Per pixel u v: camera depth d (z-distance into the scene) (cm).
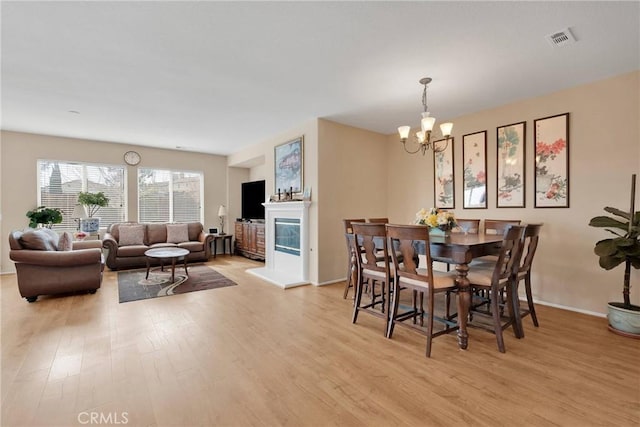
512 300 253
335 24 214
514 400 169
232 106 387
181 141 590
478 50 248
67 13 201
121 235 557
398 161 513
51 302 346
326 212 445
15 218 503
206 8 196
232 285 429
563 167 327
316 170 437
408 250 242
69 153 550
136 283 436
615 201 295
